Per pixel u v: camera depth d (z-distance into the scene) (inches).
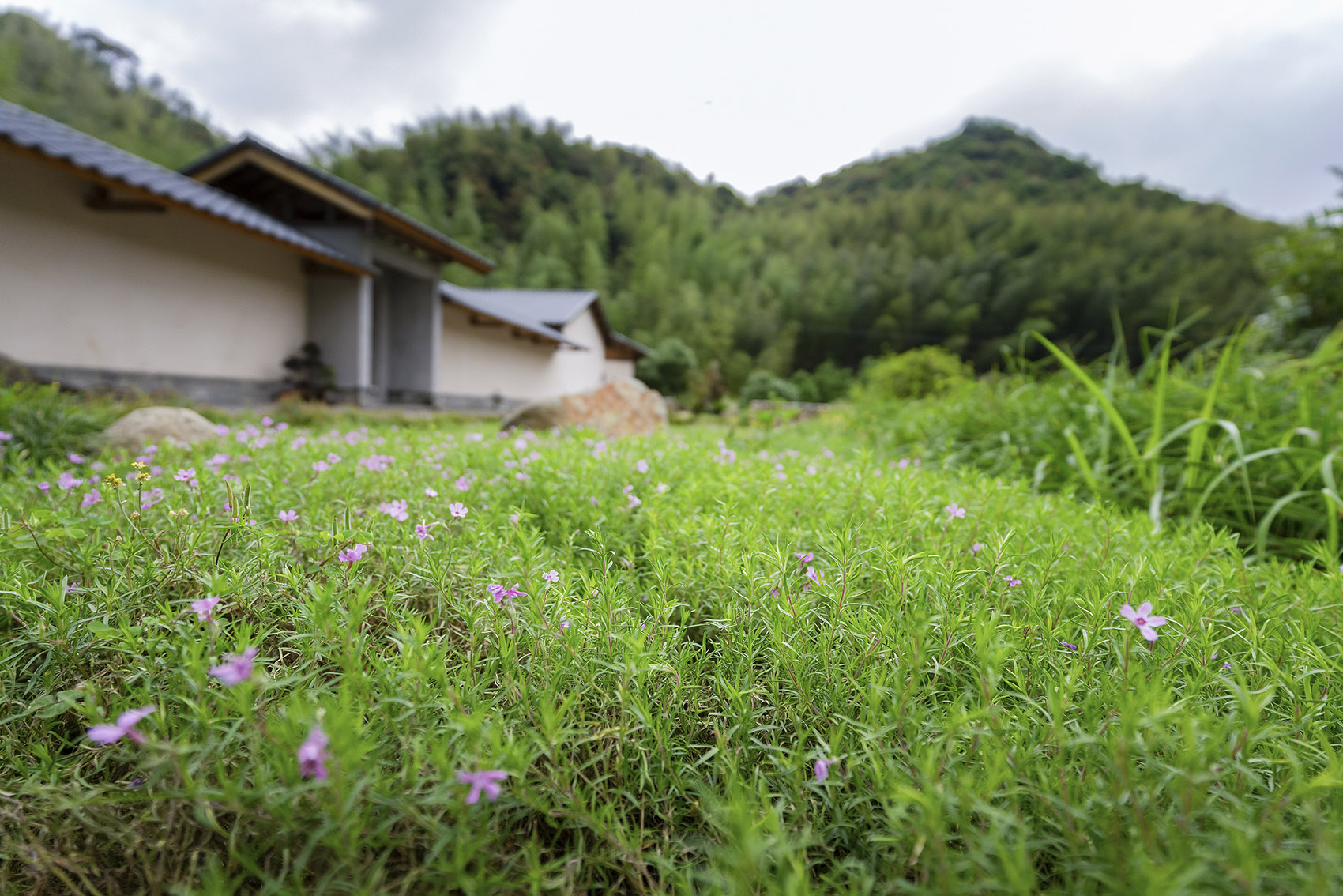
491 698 47.1
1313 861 28.5
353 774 33.0
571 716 45.4
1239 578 68.7
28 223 309.4
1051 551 69.4
